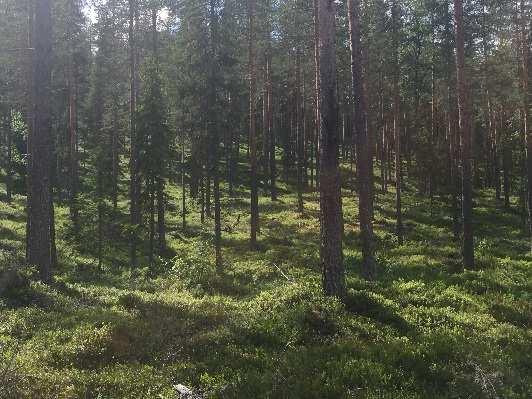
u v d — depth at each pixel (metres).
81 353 9.09
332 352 8.88
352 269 21.39
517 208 38.31
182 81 25.97
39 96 15.87
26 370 8.05
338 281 12.16
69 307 12.84
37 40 15.91
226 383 7.68
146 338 9.91
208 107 25.78
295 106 56.94
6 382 7.32
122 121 39.41
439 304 13.66
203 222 37.66
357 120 18.02
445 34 28.62
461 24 20.31
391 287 15.80
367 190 17.77
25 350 9.23
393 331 10.52
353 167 54.00
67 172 43.53
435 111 43.66
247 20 30.22
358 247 26.28
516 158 40.25
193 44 25.61
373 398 7.02
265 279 20.45
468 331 11.06
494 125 44.31
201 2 25.00
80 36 33.38
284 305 11.71
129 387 7.57
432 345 9.34
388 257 23.67
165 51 39.22
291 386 7.43
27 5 22.61
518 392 7.80
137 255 29.02
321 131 12.16
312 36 29.19
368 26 30.06
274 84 45.97
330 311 11.09
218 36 25.50
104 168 34.03
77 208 29.42
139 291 17.23
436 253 24.00
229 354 8.98
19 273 14.05
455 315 12.45
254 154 29.19
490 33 30.66
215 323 11.11
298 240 29.38
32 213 15.80
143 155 27.62
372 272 17.48
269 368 8.32
